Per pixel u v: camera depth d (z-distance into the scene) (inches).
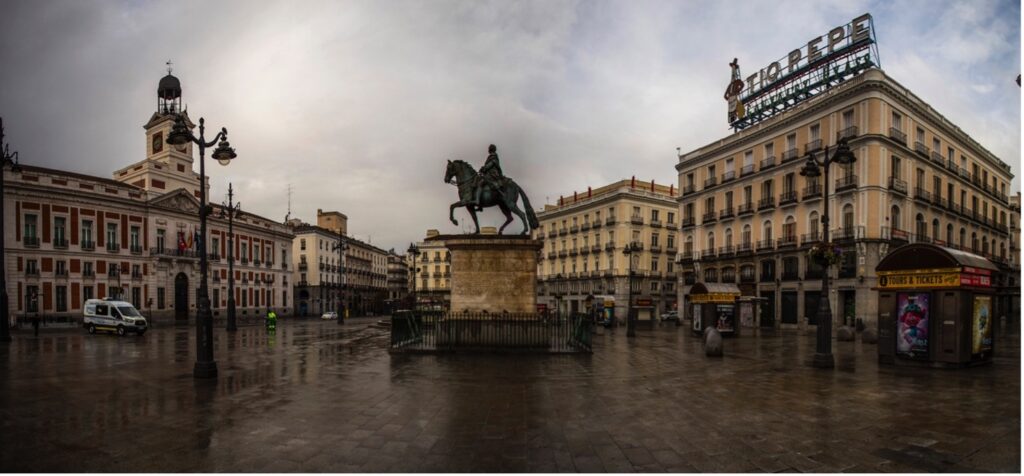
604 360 665.6
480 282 783.1
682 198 2397.9
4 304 965.8
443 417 352.2
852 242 1672.0
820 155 1790.1
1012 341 1055.0
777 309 1908.2
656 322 2497.5
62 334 1294.3
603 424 335.6
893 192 1673.2
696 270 2294.5
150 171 2321.6
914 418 354.0
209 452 277.0
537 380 501.4
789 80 1974.7
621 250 2883.9
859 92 1690.5
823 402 407.2
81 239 2039.9
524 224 797.2
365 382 487.5
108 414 359.6
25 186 1871.3
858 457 272.5
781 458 270.7
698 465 259.9
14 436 305.6
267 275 3036.4
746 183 2082.9
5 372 562.3
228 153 591.2
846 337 1098.1
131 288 2197.3
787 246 1873.8
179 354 756.6
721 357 744.3
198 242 2524.6
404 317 769.6
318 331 1430.9
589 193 3196.4
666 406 389.1
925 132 1839.3
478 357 674.2
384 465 258.2
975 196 2089.1
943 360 607.2
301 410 371.6
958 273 594.6
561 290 3302.2
